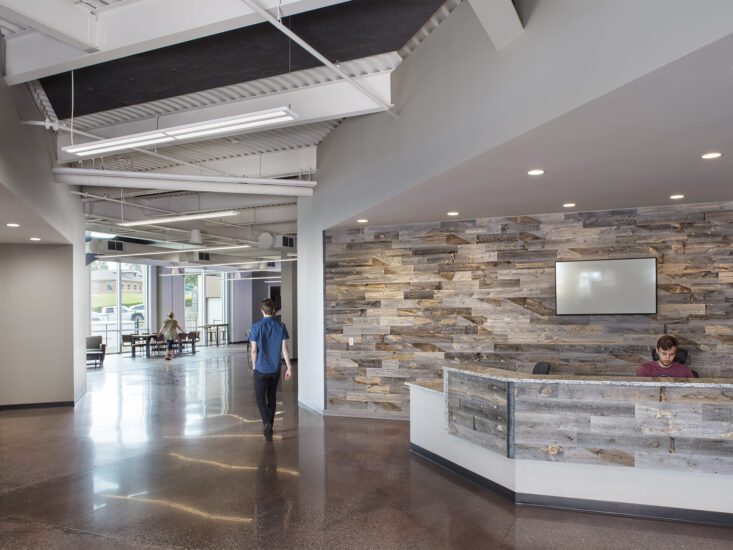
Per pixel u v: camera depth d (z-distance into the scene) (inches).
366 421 279.4
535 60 126.6
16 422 283.1
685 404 143.6
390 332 290.8
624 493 149.6
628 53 102.0
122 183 256.7
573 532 138.9
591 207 247.6
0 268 325.7
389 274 292.0
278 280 1056.2
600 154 153.1
